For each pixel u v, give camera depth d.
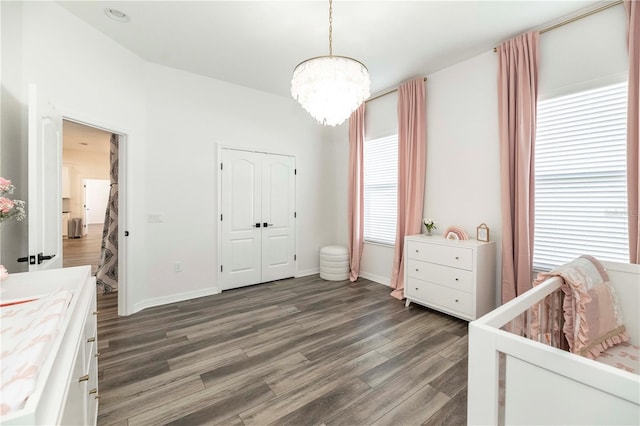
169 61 3.14
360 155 4.21
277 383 1.85
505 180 2.62
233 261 3.86
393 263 3.94
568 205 2.37
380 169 4.12
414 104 3.48
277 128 4.21
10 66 1.87
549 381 0.73
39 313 0.98
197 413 1.58
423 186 3.44
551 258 2.47
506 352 0.80
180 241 3.40
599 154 2.21
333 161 4.91
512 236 2.62
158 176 3.22
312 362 2.09
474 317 2.61
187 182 3.44
